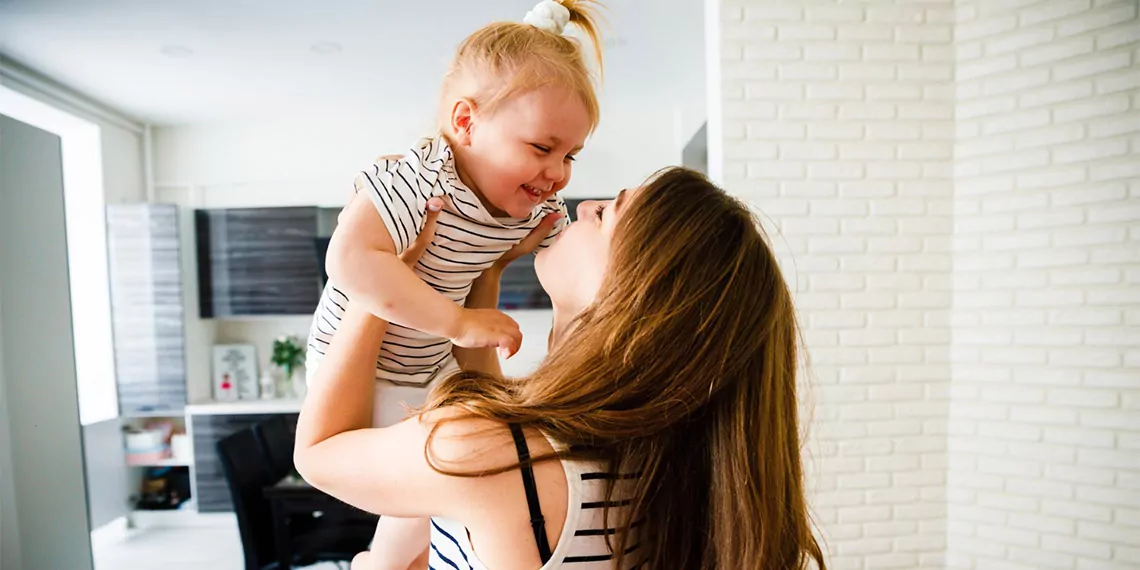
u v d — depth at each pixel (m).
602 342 0.56
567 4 0.79
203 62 3.19
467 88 0.69
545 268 0.72
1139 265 2.19
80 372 3.84
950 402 2.54
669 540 0.55
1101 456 2.28
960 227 2.48
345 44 3.00
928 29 2.45
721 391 0.57
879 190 2.47
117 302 3.89
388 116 4.36
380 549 0.79
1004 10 2.35
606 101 4.15
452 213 0.69
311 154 4.41
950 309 2.52
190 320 4.06
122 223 3.89
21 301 1.88
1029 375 2.38
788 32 2.41
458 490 0.49
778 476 0.58
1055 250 2.31
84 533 2.12
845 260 2.48
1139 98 2.15
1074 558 2.33
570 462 0.51
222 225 4.11
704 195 0.62
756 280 0.59
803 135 2.44
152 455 4.02
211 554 3.65
